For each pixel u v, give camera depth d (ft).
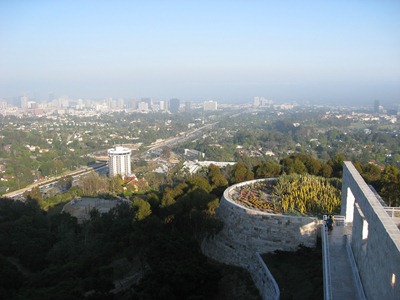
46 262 160.76
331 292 68.54
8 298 117.50
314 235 110.73
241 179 190.70
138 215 145.18
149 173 449.89
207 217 131.44
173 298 97.09
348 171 100.27
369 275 67.15
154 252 119.65
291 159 196.65
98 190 339.77
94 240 168.35
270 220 115.96
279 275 99.45
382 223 59.57
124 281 137.08
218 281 111.34
